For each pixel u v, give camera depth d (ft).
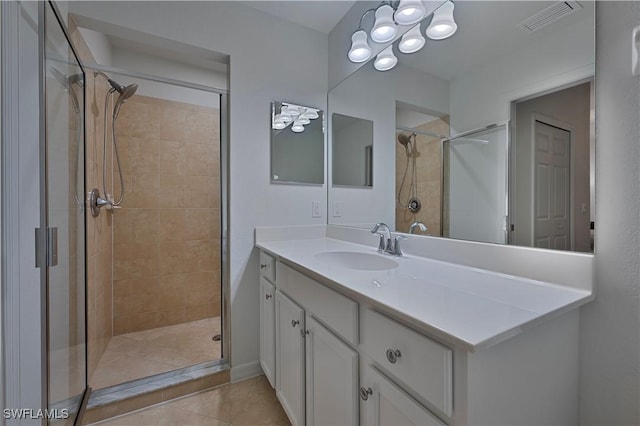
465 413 1.80
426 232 4.32
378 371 2.52
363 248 5.17
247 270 5.74
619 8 2.50
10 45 2.63
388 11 4.57
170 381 5.18
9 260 2.66
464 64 3.76
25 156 2.78
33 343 2.86
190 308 8.24
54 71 3.18
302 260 4.07
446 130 4.01
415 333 2.11
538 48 3.01
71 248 3.95
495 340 1.75
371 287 2.76
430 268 3.58
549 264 2.85
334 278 3.08
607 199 2.55
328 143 6.63
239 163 5.64
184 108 8.09
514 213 3.20
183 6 5.11
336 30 6.36
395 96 4.87
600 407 2.58
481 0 3.55
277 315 4.70
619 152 2.49
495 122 3.39
